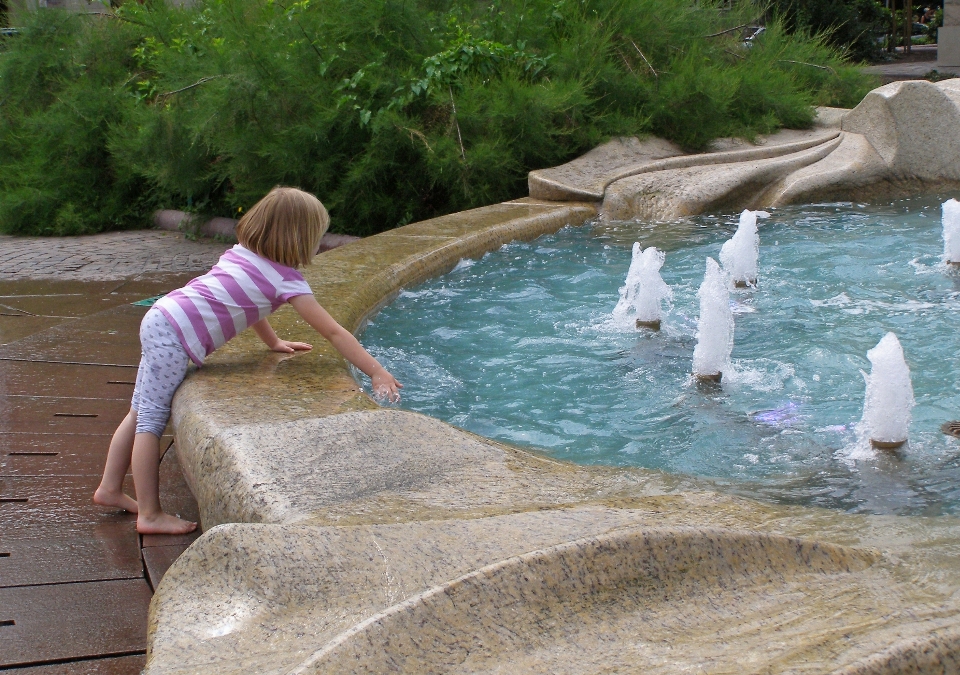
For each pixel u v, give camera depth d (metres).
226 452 2.69
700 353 4.24
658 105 9.89
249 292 3.27
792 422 3.74
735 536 2.07
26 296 6.86
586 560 1.93
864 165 8.93
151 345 3.16
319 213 3.36
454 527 2.18
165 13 11.76
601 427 3.74
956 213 6.12
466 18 10.45
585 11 10.55
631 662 1.68
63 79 11.55
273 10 9.53
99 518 3.13
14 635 2.41
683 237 7.39
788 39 12.72
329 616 1.88
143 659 2.31
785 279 5.98
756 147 9.57
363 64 9.16
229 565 2.06
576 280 6.10
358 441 2.80
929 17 35.72
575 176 8.66
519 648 1.73
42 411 4.10
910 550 2.20
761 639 1.75
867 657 1.64
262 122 9.06
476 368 4.48
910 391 3.42
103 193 10.74
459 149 8.70
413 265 5.91
